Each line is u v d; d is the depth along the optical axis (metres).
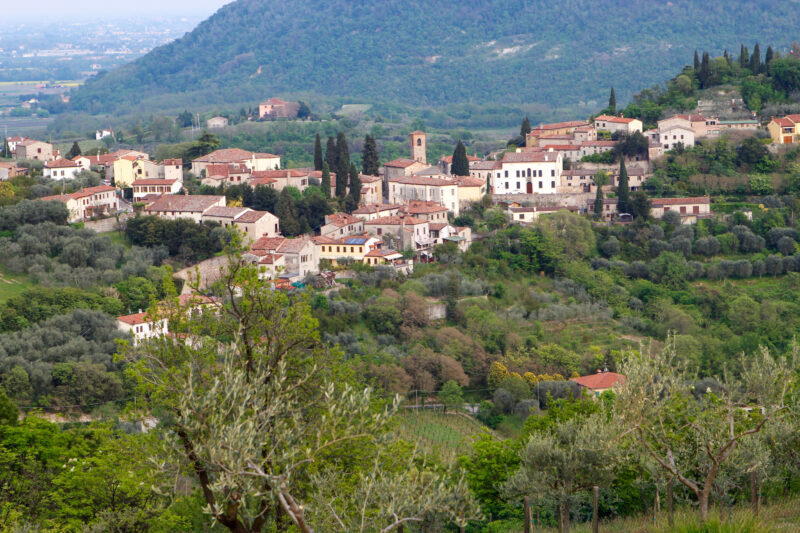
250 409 86.44
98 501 126.69
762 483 115.69
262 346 97.12
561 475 119.38
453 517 96.62
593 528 111.81
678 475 104.12
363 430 89.44
